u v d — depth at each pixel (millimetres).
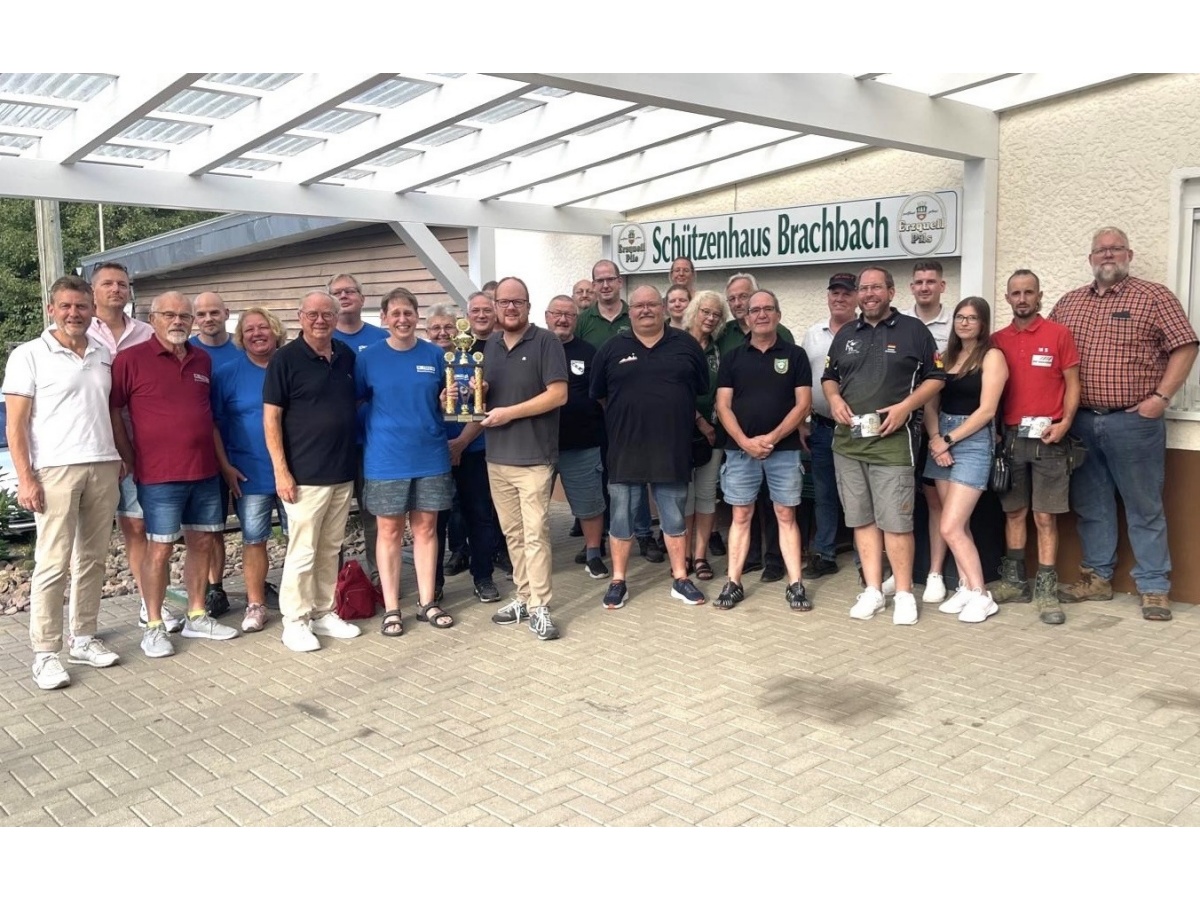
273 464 5352
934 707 4469
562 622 5895
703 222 8828
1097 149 6406
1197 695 4551
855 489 5844
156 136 7035
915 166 7555
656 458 5953
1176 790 3639
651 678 4906
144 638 5414
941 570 6164
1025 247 6828
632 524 6191
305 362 5387
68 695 4805
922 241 7254
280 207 7754
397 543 5766
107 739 4281
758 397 5930
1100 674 4844
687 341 5973
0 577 6770
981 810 3516
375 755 4070
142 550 5555
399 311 5590
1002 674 4871
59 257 18531
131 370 5191
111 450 5074
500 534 7215
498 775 3863
